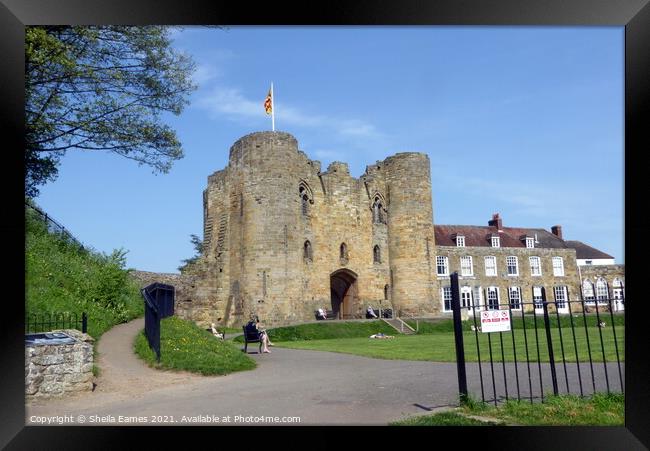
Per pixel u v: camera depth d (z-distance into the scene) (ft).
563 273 186.19
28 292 57.77
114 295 71.15
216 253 134.00
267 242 122.62
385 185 151.84
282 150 126.31
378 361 56.29
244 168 128.36
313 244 134.92
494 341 80.59
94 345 52.60
